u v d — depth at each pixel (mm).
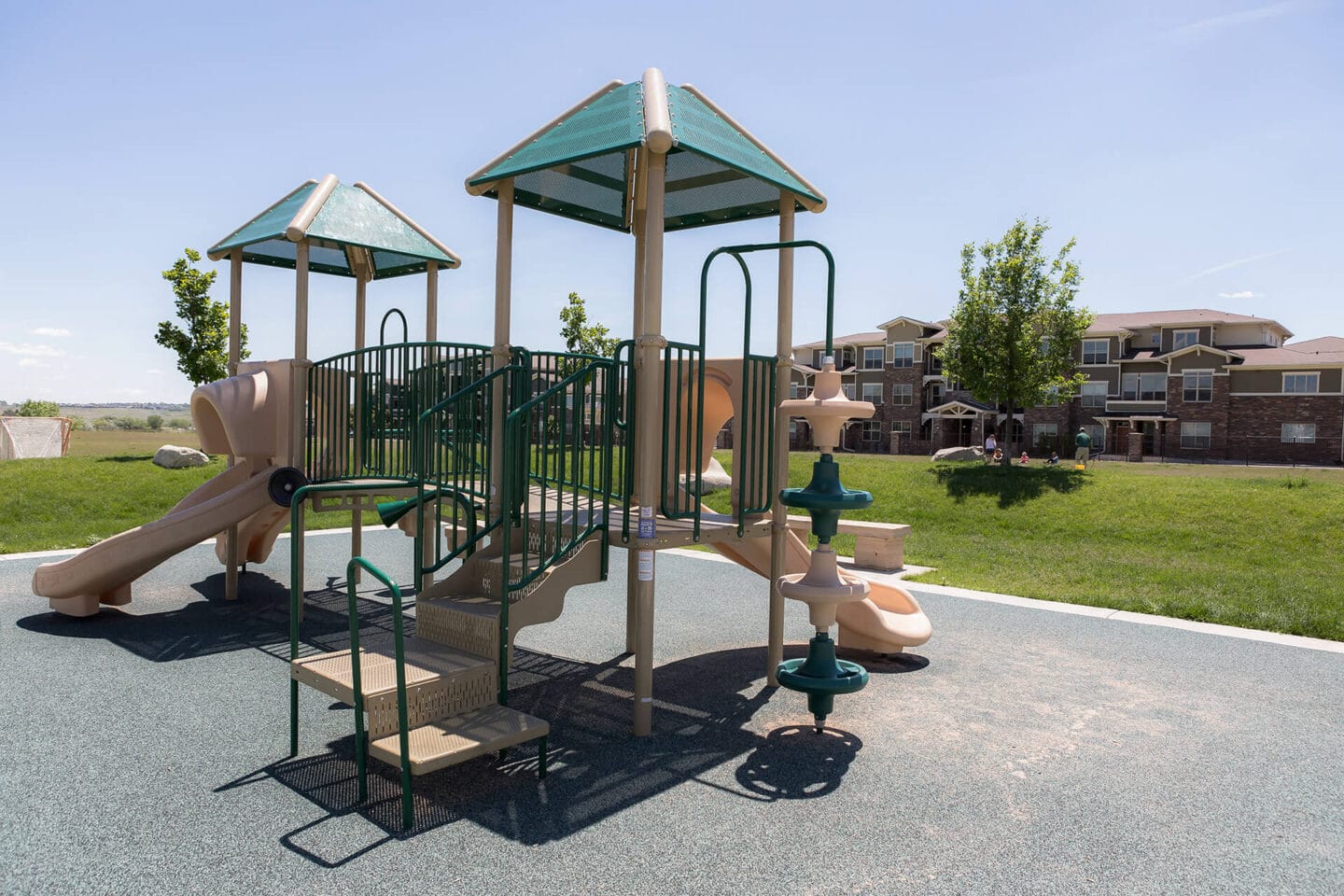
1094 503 17891
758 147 5906
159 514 15508
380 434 7871
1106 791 4246
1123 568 11820
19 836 3562
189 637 7121
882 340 55750
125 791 4043
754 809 3945
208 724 4980
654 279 4848
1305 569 12641
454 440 6305
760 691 5902
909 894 3221
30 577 9648
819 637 5039
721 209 7156
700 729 5090
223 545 10242
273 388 8055
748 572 11062
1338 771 4551
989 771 4477
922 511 18578
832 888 3248
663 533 5211
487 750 3908
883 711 5473
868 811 3949
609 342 31266
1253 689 6047
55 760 4414
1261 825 3889
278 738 4762
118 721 5016
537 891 3170
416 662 4469
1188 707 5633
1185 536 15555
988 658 6832
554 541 5516
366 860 3391
